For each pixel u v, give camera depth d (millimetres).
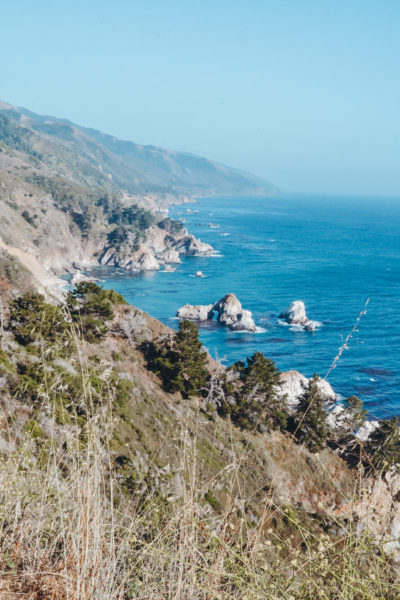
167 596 3559
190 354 34219
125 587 3652
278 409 31672
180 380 32344
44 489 4258
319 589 3148
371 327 98062
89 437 3924
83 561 3424
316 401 29359
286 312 103562
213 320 102000
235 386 30625
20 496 4309
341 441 26203
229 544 3654
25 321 24281
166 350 35906
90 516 3711
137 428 23141
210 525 3760
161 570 3680
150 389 31078
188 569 3539
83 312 33156
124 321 38188
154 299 121562
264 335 92312
